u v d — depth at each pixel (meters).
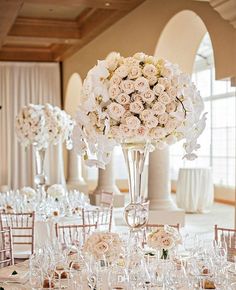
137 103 2.93
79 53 11.94
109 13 9.02
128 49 8.87
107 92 2.97
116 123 3.00
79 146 3.13
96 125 3.03
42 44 13.34
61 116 6.94
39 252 3.20
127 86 2.93
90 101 2.97
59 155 13.52
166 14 7.45
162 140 3.10
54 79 13.68
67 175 13.50
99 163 3.09
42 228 5.73
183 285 2.93
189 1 6.82
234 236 4.13
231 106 13.02
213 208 11.95
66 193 7.06
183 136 3.09
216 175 13.59
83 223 5.48
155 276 2.95
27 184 13.52
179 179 11.13
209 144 13.91
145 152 3.12
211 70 13.83
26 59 13.52
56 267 3.04
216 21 6.21
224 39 6.04
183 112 3.00
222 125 13.40
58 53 12.95
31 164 13.51
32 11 9.95
